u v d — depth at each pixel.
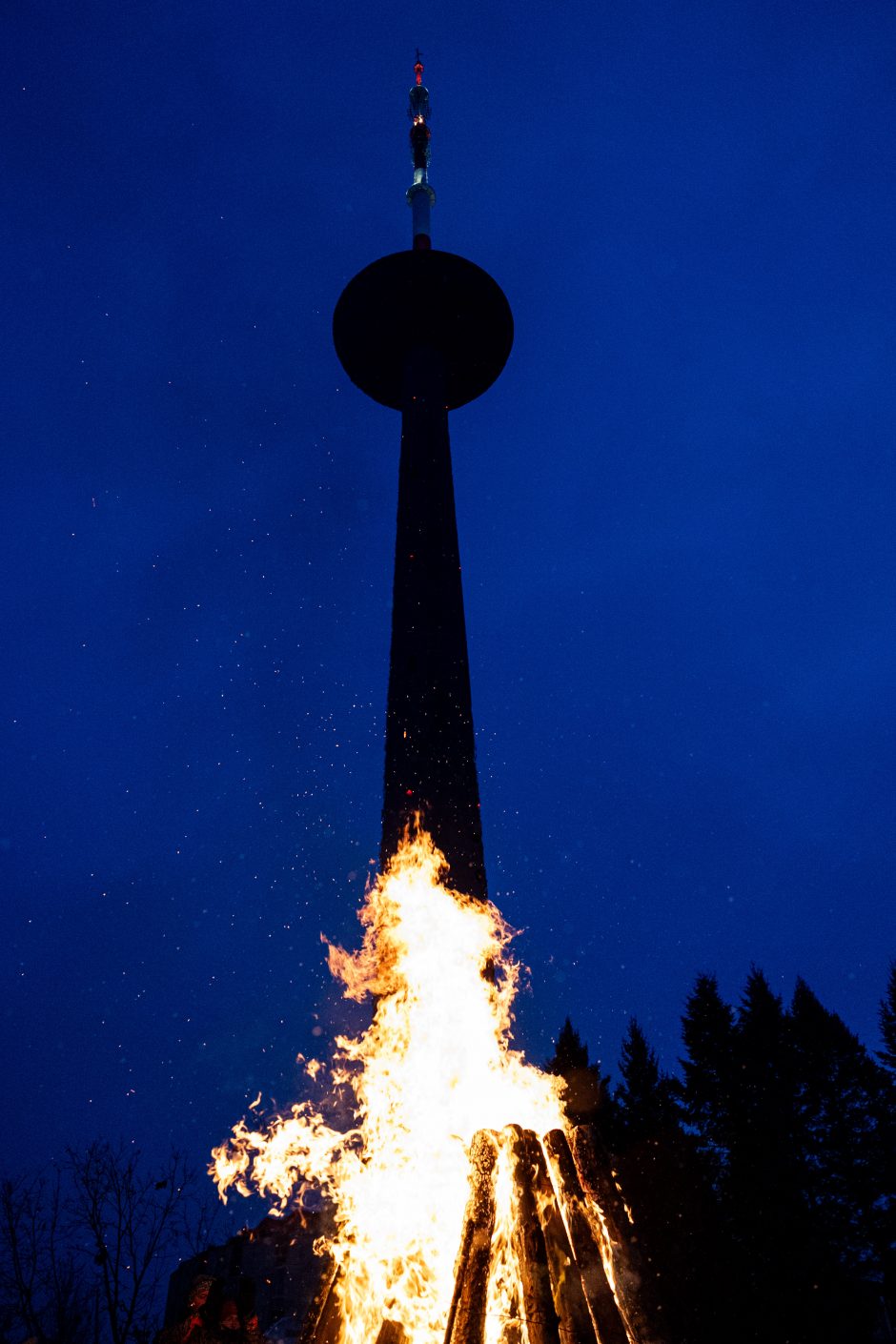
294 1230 18.64
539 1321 5.69
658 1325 5.89
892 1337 19.72
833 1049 24.78
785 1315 18.61
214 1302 7.25
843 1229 22.06
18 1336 18.72
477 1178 6.64
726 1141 23.14
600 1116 23.27
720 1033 25.45
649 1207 19.88
